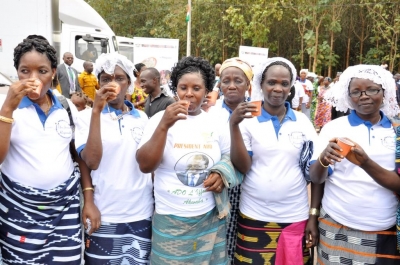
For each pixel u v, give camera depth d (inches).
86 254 101.7
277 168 103.8
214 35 991.6
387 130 97.2
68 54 359.3
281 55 982.4
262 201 105.3
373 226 95.7
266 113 107.4
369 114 98.0
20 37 350.6
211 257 100.4
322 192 108.8
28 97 91.7
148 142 90.6
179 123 96.6
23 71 89.8
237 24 871.1
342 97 102.6
